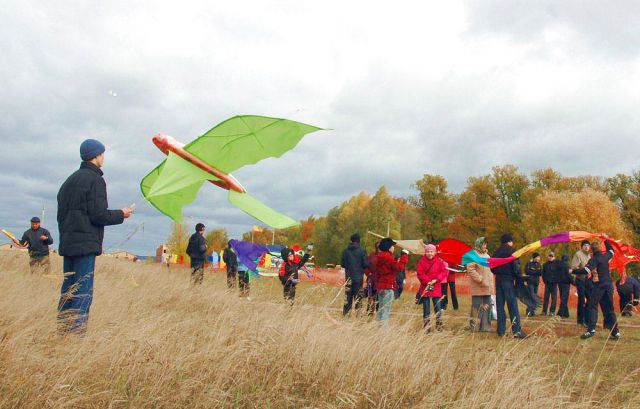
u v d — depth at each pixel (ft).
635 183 165.78
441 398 13.97
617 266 38.34
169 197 14.66
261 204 13.62
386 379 14.69
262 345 14.84
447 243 32.22
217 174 13.51
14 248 47.01
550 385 15.65
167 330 15.47
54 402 10.91
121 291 24.64
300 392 14.33
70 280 16.06
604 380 18.53
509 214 185.47
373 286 27.07
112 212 16.26
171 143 13.52
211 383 13.17
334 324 18.52
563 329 34.01
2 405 10.59
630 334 32.01
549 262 45.52
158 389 12.28
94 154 16.53
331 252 214.28
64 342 14.14
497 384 14.26
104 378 12.55
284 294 30.60
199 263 37.17
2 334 13.32
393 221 183.62
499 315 29.81
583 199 129.08
